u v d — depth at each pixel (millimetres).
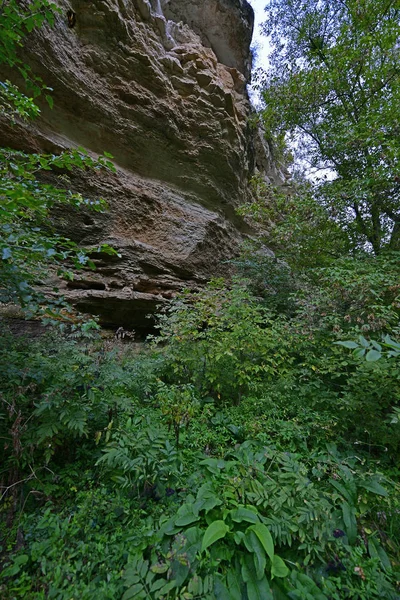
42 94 4715
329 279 4305
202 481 2297
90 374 2482
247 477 2170
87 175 5199
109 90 5578
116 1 5402
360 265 4582
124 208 5812
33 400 2352
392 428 2941
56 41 4648
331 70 6711
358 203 5914
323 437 2982
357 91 6988
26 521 1899
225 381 3844
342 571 1747
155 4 7465
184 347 4027
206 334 4008
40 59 4457
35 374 2465
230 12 9211
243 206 7430
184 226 6809
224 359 3797
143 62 5910
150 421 2809
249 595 1509
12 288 2092
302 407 3373
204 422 3207
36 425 2273
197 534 1773
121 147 5953
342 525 1999
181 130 6875
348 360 3486
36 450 2352
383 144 5180
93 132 5527
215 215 7559
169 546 1752
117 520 1978
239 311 4043
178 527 1849
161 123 6355
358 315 3969
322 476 2439
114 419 2617
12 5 2020
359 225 6305
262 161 11570
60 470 2340
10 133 4285
